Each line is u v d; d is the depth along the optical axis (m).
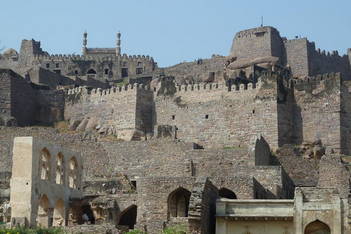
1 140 165.25
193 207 99.00
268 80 159.38
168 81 171.88
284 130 157.50
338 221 99.75
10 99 179.62
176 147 152.00
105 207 127.88
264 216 102.19
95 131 174.38
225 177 122.94
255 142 144.62
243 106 160.62
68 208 130.75
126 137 168.62
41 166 125.75
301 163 148.38
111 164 157.50
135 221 128.25
